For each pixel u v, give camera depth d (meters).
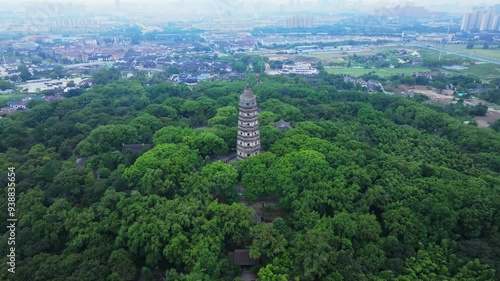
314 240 111.12
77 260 109.12
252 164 149.00
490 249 117.00
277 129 190.25
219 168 148.12
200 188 138.50
